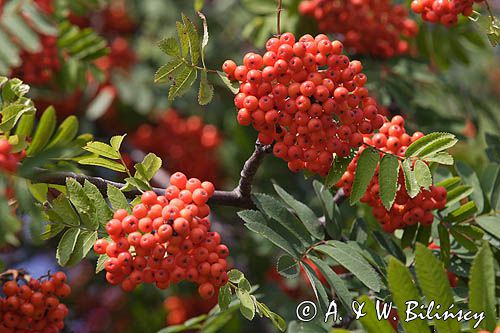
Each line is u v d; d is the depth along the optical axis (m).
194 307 6.27
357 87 3.26
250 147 6.20
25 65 5.23
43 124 3.86
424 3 3.80
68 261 3.13
